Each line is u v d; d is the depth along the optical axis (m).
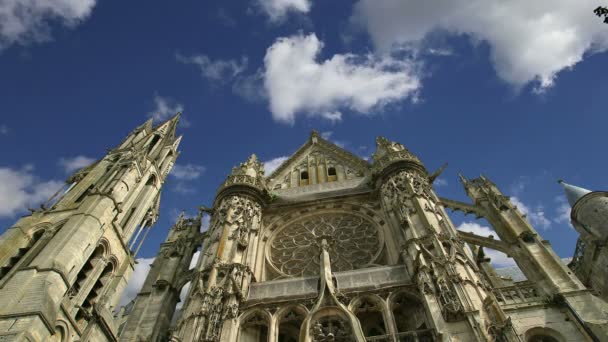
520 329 25.20
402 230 31.14
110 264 48.34
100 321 33.81
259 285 29.19
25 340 29.86
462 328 22.17
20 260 40.56
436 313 23.30
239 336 25.62
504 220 33.41
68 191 54.69
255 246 34.25
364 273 28.44
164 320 30.58
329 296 25.80
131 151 60.84
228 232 33.22
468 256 27.69
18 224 46.34
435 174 38.38
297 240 36.25
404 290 26.16
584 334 24.23
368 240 34.59
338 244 34.62
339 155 48.78
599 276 35.06
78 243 40.41
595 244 35.31
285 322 27.09
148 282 34.44
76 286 42.47
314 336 23.67
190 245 37.94
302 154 50.50
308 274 32.31
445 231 29.27
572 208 39.44
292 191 42.81
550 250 29.78
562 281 27.25
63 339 37.22
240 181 39.50
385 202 35.91
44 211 48.88
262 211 39.16
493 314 22.91
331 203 39.12
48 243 39.38
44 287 34.06
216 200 39.06
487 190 37.06
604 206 36.88
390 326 24.16
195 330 24.22
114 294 47.28
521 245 31.00
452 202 37.31
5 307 31.91
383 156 40.53
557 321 25.31
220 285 27.48
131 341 28.73
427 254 26.62
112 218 47.66
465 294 23.47
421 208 31.45
